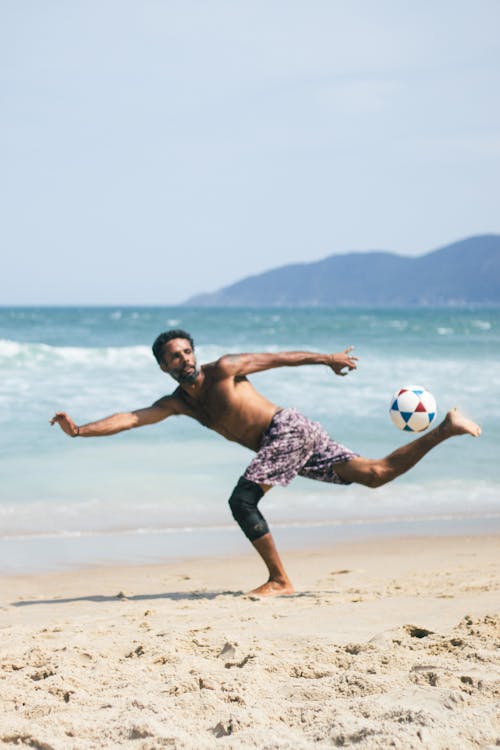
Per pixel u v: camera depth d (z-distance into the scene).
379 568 9.34
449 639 5.25
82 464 15.46
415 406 7.62
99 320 78.56
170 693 4.51
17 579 8.98
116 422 7.61
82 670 4.98
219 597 7.73
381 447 16.89
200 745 3.61
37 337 50.28
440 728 3.63
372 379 27.64
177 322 76.62
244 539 11.10
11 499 12.98
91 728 3.90
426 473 15.46
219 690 4.46
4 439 17.38
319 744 3.58
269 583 7.98
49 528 11.51
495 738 3.59
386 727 3.63
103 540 10.94
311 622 6.29
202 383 7.81
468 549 10.47
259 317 106.00
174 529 11.57
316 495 13.89
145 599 7.95
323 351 43.31
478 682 4.33
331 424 19.12
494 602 6.80
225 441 17.81
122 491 13.63
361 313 160.88
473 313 166.25
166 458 16.12
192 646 5.51
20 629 6.31
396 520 12.34
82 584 8.75
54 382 25.66
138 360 31.64
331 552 10.34
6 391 23.66
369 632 5.91
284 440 7.81
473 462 16.28
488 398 23.84
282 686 4.49
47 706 4.28
